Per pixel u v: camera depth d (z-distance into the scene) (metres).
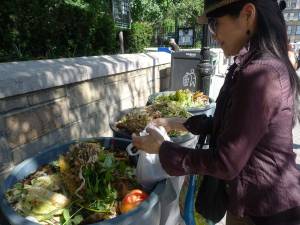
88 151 1.77
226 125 1.16
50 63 2.99
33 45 5.31
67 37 5.63
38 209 1.53
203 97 3.74
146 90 4.29
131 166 1.97
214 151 1.17
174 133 2.44
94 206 1.60
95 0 7.23
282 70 1.12
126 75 3.67
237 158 1.11
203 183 1.59
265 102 1.08
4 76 2.17
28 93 2.29
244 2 1.15
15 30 4.96
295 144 4.72
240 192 1.29
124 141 2.14
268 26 1.15
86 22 5.87
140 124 2.58
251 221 1.36
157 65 4.59
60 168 1.79
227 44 1.27
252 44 1.18
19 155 2.27
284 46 1.18
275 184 1.23
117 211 1.60
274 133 1.18
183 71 4.86
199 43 14.02
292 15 43.66
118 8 8.77
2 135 2.11
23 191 1.64
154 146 1.41
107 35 6.50
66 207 1.58
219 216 1.58
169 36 18.95
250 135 1.08
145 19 13.16
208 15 1.25
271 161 1.22
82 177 1.66
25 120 2.29
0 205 1.47
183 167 1.24
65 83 2.60
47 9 5.34
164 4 13.27
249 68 1.12
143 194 1.62
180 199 1.84
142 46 9.15
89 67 2.90
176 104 3.29
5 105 2.11
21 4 5.00
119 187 1.73
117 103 3.52
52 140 2.58
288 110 1.16
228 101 1.25
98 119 3.19
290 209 1.24
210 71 4.28
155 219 1.55
